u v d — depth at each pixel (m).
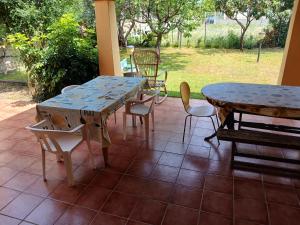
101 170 2.72
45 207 2.21
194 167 2.75
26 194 2.38
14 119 4.13
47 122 2.58
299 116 2.49
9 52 6.29
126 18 7.62
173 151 3.07
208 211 2.14
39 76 4.93
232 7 8.82
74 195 2.35
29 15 5.05
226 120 2.83
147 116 3.20
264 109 2.54
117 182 2.53
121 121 3.96
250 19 8.93
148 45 9.06
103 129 2.53
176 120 3.94
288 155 2.95
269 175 2.60
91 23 6.74
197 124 3.79
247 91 2.97
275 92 2.92
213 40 9.66
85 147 3.19
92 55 4.99
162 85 4.65
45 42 5.10
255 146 3.14
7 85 6.05
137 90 3.34
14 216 2.12
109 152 3.07
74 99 2.79
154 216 2.09
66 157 2.36
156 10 6.64
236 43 9.44
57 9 5.53
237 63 7.77
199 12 6.99
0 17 5.25
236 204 2.21
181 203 2.23
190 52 9.31
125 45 8.63
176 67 7.48
